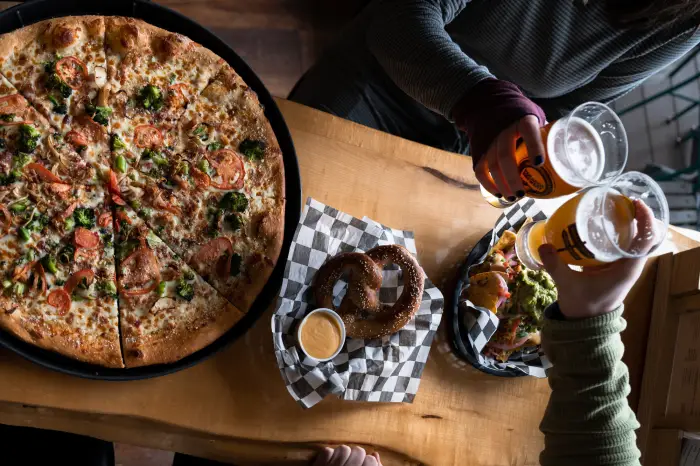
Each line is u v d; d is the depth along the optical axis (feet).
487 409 3.06
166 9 2.77
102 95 2.67
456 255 3.13
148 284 2.63
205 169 2.76
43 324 2.45
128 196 2.67
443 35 2.71
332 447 2.81
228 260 2.72
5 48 2.55
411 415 2.92
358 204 3.03
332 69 3.52
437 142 3.76
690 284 3.16
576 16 2.96
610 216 2.28
